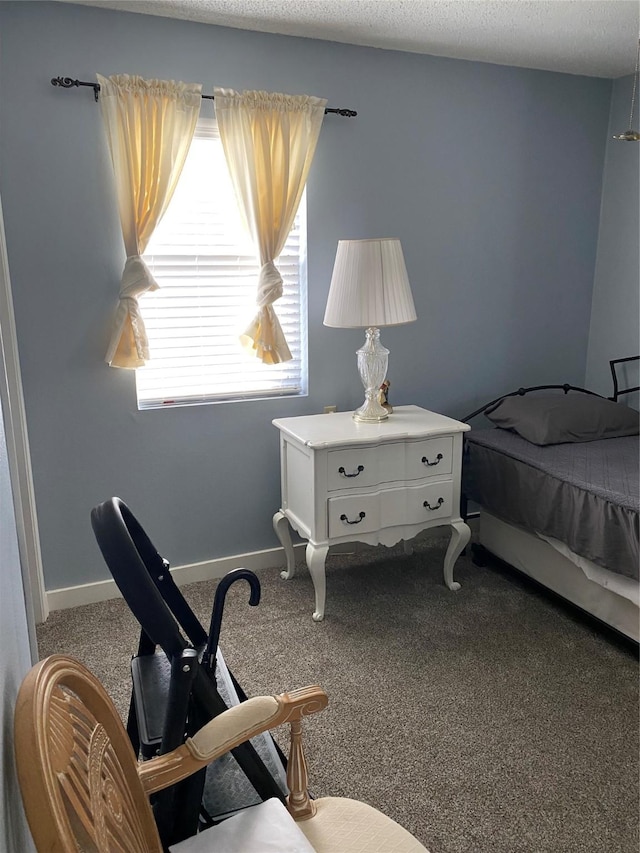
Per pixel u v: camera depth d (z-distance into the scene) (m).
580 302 3.76
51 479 2.75
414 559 3.30
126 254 2.67
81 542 2.85
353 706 2.19
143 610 1.17
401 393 3.40
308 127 2.83
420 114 3.13
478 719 2.12
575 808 1.76
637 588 2.31
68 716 0.85
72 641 2.58
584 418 3.06
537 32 2.80
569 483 2.52
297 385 3.21
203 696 1.28
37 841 0.66
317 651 2.51
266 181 2.79
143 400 2.92
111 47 2.55
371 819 1.24
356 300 2.66
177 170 2.67
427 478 2.81
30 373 2.65
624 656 2.45
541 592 2.85
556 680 2.31
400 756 1.96
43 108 2.49
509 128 3.35
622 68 3.34
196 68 2.70
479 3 2.50
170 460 2.95
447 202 3.29
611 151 3.59
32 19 2.43
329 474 2.63
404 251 3.24
